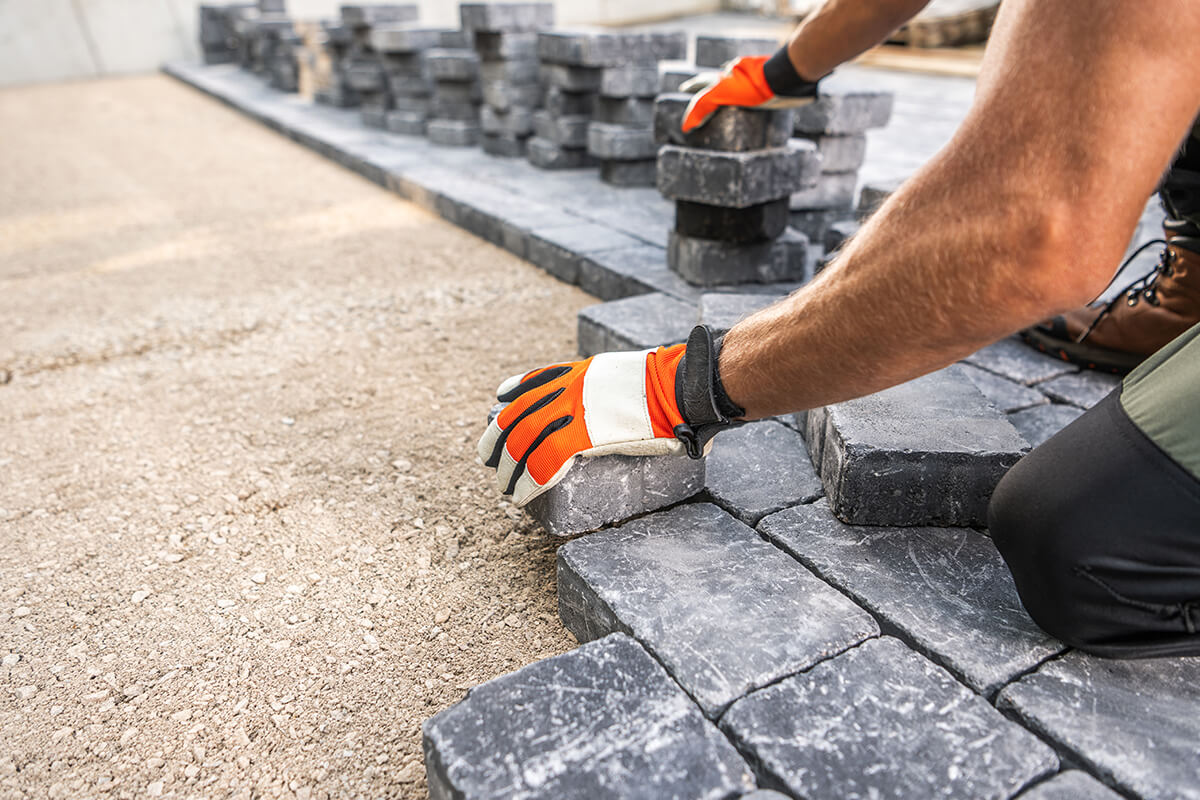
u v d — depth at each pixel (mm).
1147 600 1110
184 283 3301
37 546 1684
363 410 2246
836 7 1910
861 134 3307
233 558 1646
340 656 1402
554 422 1365
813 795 996
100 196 4762
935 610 1303
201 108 7953
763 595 1333
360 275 3371
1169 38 759
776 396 1118
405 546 1678
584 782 1003
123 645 1424
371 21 5875
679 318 2340
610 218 3656
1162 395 1065
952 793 996
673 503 1607
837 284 965
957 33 9414
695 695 1144
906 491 1489
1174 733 1070
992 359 2213
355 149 5297
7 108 8297
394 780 1184
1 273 3461
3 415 2242
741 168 2498
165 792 1165
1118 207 804
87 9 10648
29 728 1263
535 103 4852
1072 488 1112
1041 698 1128
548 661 1186
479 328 2812
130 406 2287
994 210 817
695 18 13812
